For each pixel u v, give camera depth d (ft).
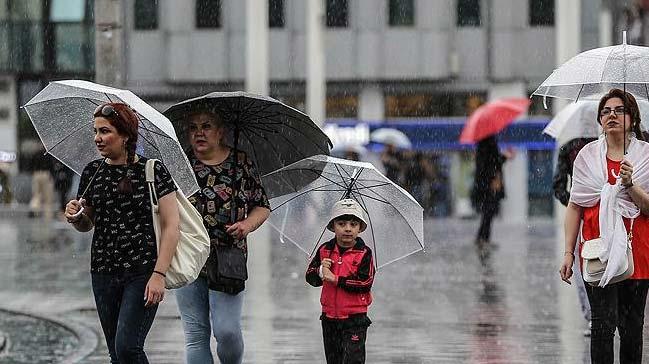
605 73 63.16
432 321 98.43
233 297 59.88
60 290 126.11
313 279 62.90
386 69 339.77
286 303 110.52
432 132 332.60
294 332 91.91
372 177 63.72
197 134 60.29
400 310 105.70
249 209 60.64
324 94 321.73
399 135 302.04
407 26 339.77
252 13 278.67
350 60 340.59
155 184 53.01
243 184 60.49
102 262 53.11
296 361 78.95
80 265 156.56
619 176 60.59
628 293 62.03
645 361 77.15
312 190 65.51
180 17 340.80
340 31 340.80
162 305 108.88
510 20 336.90
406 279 133.59
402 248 65.77
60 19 348.79
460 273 140.77
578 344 85.76
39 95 56.80
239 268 59.41
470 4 338.54
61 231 233.14
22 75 348.59
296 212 66.08
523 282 129.90
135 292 52.54
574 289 122.31
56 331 96.63
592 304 61.93
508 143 327.88
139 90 341.00
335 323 62.39
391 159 282.77
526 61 336.90
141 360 52.70
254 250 180.04
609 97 62.28
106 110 53.01
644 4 301.22
